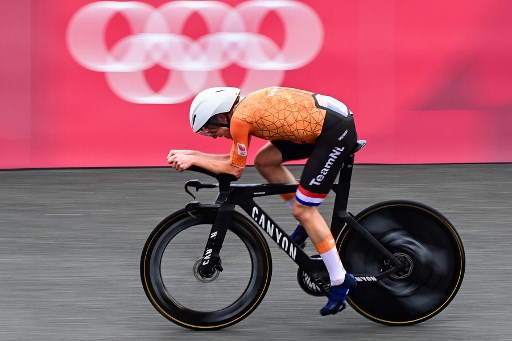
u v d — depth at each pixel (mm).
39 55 35031
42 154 35406
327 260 18312
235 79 35438
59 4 34969
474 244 25297
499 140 36031
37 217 28391
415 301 18891
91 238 26016
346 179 18781
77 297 20781
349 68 35562
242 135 17859
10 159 35344
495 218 28172
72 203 30188
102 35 35062
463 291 21188
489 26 35562
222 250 19234
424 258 18875
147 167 35688
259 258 18672
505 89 35812
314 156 17953
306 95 18047
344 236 18859
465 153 36000
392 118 35719
